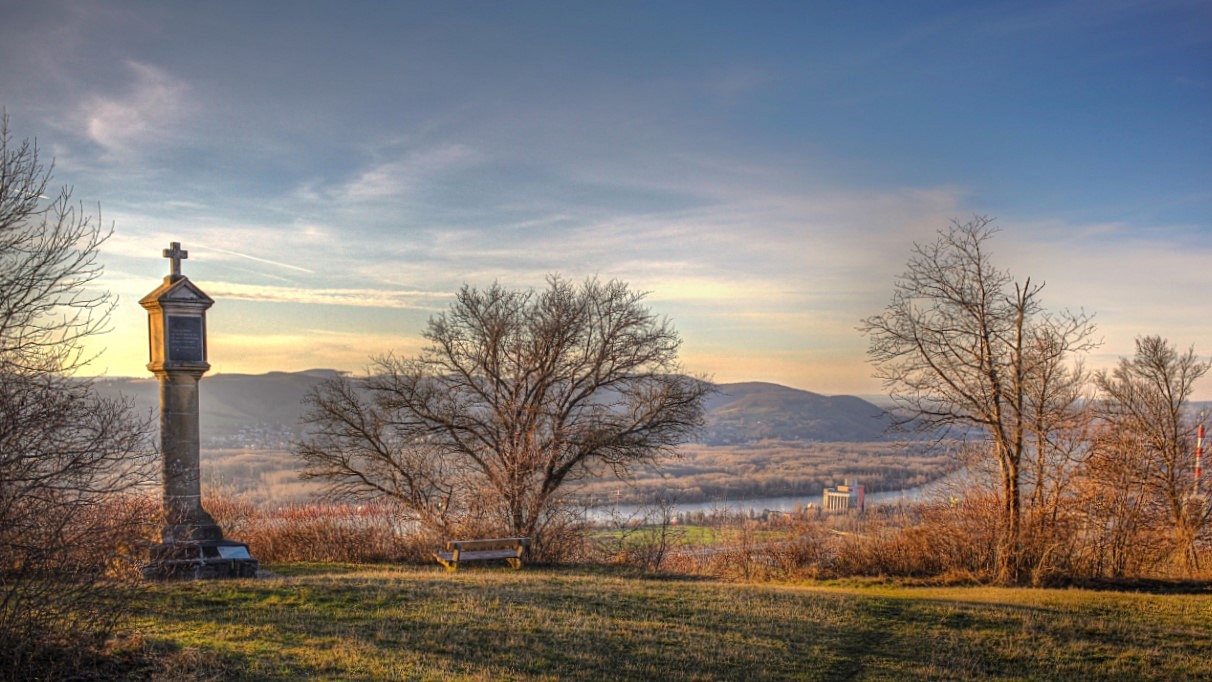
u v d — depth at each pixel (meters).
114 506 9.88
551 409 29.44
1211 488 29.89
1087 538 28.41
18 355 9.03
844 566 28.70
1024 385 27.95
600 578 19.81
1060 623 15.91
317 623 12.62
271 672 9.82
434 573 20.95
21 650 8.62
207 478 32.69
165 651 10.12
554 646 12.45
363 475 29.56
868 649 13.91
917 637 14.73
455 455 29.55
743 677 11.84
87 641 9.33
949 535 28.73
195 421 18.16
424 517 28.81
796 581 26.45
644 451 29.45
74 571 9.16
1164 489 30.19
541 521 28.78
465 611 14.05
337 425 29.58
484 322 29.69
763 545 31.80
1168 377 31.20
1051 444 27.91
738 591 18.16
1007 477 27.81
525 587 16.92
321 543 26.59
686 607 15.76
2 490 8.45
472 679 10.31
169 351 17.62
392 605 14.23
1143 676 12.89
